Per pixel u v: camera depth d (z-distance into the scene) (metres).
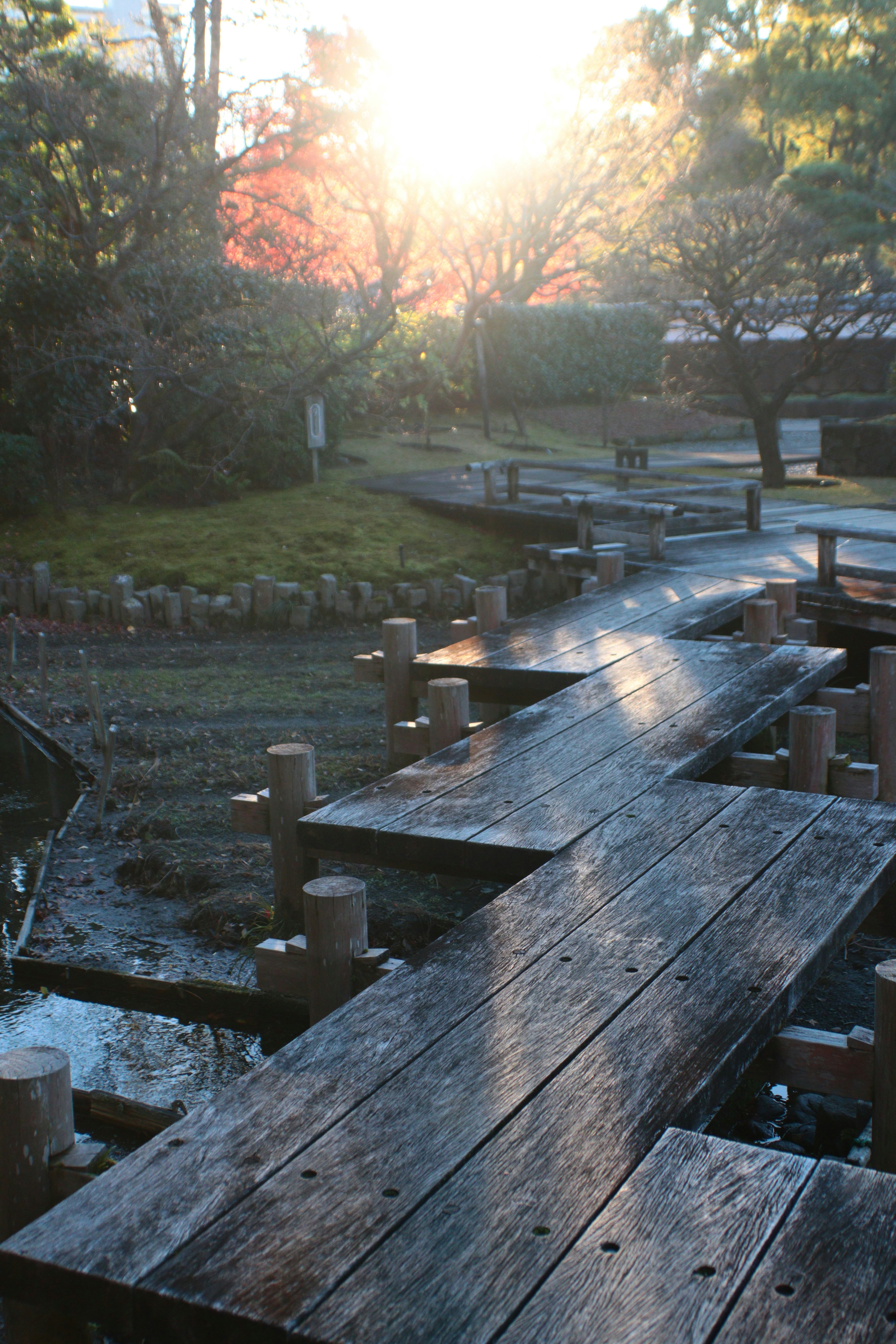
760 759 7.01
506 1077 3.45
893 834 5.35
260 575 16.36
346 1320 2.48
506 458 26.53
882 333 25.31
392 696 9.23
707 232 21.05
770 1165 2.99
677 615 10.49
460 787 6.26
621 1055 3.55
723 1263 2.62
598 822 5.63
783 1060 4.02
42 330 19.53
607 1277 2.59
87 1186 2.98
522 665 8.78
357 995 4.02
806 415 37.97
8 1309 3.44
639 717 7.36
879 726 8.20
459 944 4.37
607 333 33.81
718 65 40.41
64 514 19.34
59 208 19.70
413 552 17.77
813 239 20.36
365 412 24.94
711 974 4.05
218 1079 5.56
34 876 7.92
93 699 10.46
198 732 10.94
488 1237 2.74
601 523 16.66
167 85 19.41
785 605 10.52
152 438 20.86
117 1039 5.97
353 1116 3.28
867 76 38.97
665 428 33.31
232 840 8.28
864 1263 2.60
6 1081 3.22
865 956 6.71
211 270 19.84
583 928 4.46
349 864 8.01
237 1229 2.80
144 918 7.20
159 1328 2.60
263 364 20.58
